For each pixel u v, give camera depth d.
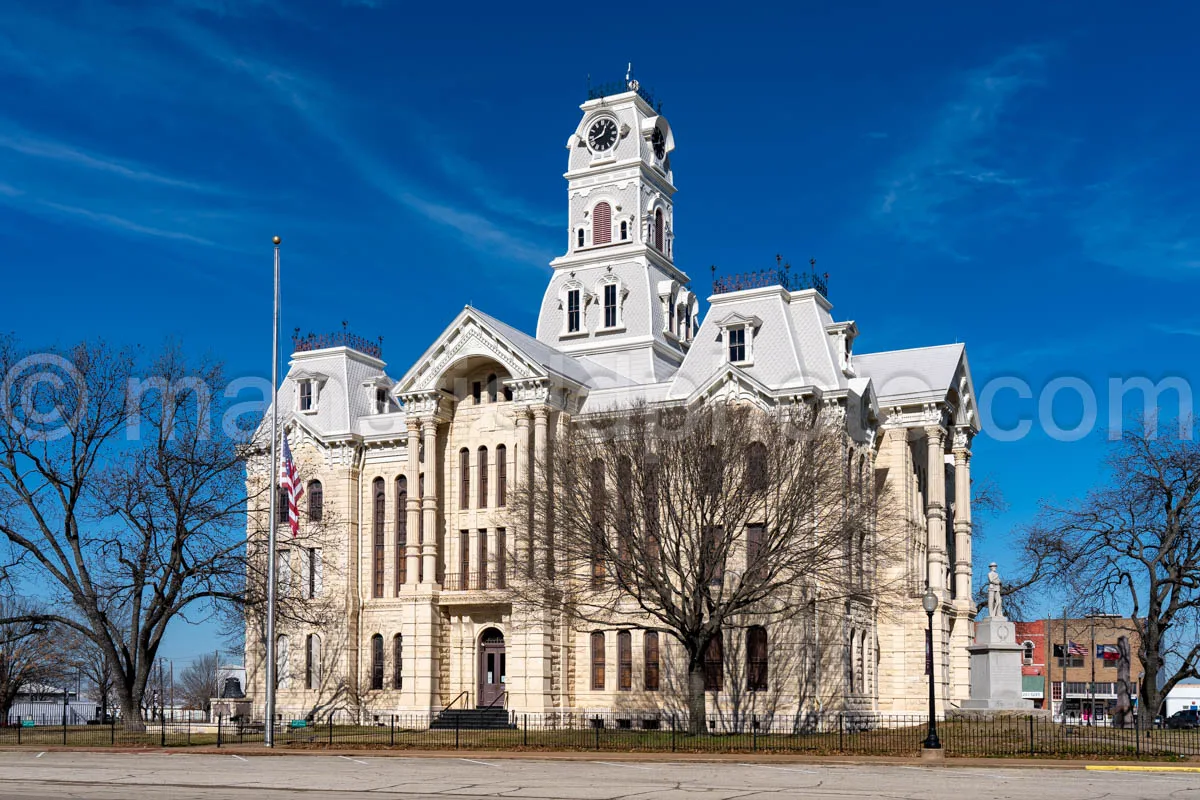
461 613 73.38
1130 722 78.44
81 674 109.12
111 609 68.88
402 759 46.50
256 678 79.06
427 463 74.12
